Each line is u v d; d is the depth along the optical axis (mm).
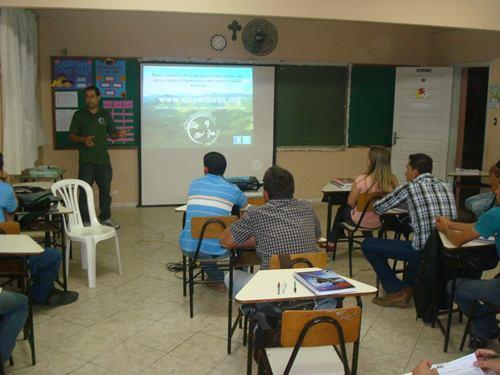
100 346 3084
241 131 7109
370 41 7273
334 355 2170
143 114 6824
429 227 3453
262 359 2164
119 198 6969
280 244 2678
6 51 4637
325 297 2133
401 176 7457
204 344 3129
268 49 6980
